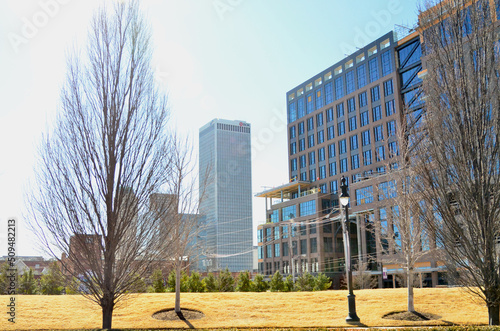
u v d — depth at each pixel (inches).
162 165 602.5
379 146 3144.7
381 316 868.0
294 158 4104.3
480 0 611.2
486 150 567.2
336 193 3513.8
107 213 556.1
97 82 589.6
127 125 578.2
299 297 1069.1
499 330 490.0
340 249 3489.2
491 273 550.6
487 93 579.2
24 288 1551.4
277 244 3919.8
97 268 549.6
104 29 610.9
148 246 578.6
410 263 912.3
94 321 834.8
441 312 883.4
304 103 4067.4
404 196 930.7
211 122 7623.0
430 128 609.6
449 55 608.1
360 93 3410.4
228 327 791.1
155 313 912.9
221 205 7209.6
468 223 561.9
